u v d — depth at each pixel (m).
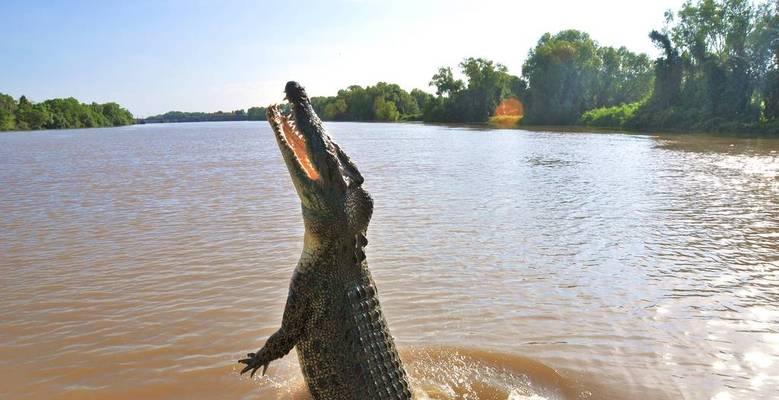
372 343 5.24
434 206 16.44
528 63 95.31
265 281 9.37
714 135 55.16
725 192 18.92
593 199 17.69
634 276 9.72
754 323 7.66
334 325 5.25
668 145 42.00
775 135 52.97
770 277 9.59
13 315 7.98
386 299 8.66
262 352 5.41
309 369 5.43
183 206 16.62
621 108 81.38
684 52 67.19
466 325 7.70
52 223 14.17
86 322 7.73
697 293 8.84
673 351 6.87
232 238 12.36
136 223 14.09
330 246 5.32
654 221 14.19
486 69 117.50
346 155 5.67
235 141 64.19
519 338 7.29
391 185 21.27
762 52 56.88
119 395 5.91
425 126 108.69
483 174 24.80
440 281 9.45
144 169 28.69
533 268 10.18
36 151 45.41
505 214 15.14
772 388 6.00
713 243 11.94
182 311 8.10
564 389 6.05
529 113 99.25
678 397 5.87
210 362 6.63
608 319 7.86
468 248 11.53
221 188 20.72
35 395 5.90
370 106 166.75
